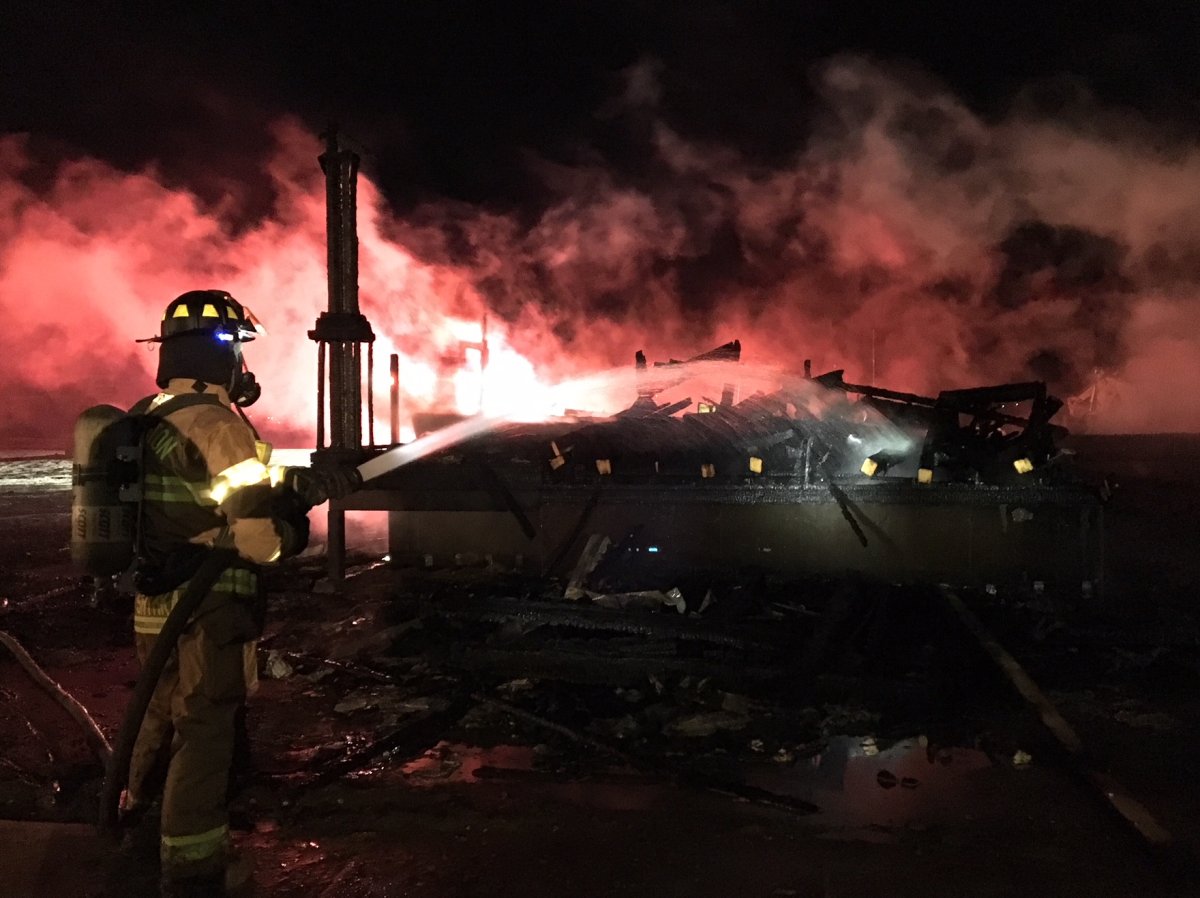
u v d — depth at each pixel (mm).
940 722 3896
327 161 6160
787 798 3184
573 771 3494
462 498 6500
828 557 5988
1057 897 2559
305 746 3814
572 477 6488
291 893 2656
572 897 2605
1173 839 2865
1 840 2977
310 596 6344
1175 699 4164
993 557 5734
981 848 2842
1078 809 3123
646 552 6270
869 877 2674
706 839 2928
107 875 2773
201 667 2625
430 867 2791
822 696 4125
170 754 3047
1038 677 4426
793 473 6281
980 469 5984
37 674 4492
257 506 2527
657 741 3758
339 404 6277
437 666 4715
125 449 2605
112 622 5867
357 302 6316
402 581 6402
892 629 4918
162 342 2834
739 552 6141
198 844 2602
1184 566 6816
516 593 5715
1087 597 5625
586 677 4484
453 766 3551
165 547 2654
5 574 7500
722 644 4664
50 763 3680
